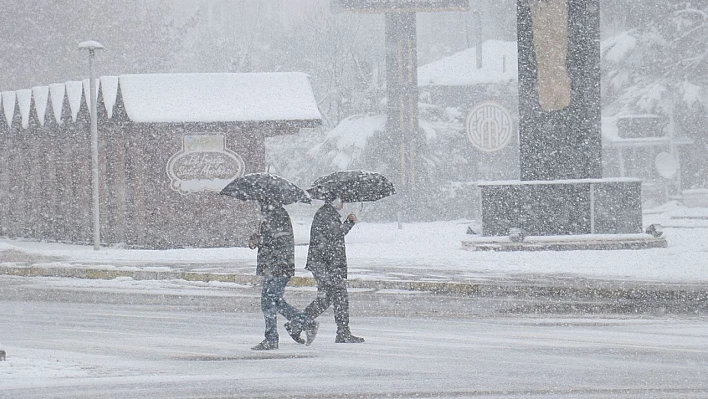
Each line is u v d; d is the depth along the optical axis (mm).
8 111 88250
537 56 62125
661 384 21266
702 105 131250
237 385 21625
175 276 50406
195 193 71250
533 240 60125
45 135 84062
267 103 72125
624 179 61469
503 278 44406
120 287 47594
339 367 24109
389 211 111812
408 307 37656
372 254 59156
